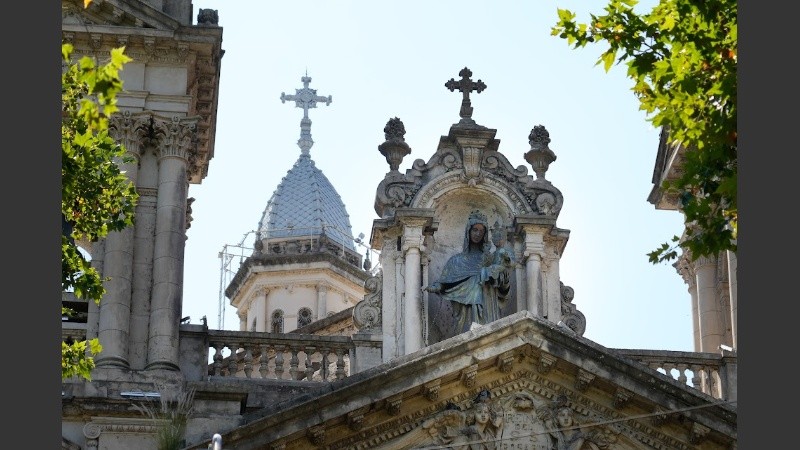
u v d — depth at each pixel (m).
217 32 56.22
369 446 49.72
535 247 56.97
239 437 48.09
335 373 54.59
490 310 55.53
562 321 56.59
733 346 59.62
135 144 54.88
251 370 54.09
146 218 54.34
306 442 49.03
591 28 41.16
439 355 49.81
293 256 82.00
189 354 53.22
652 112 41.12
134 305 53.22
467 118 58.53
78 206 45.03
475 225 56.91
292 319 81.19
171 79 55.91
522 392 51.00
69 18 56.00
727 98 39.47
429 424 50.09
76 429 49.75
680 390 50.53
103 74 38.38
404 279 56.16
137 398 50.12
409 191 57.53
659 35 40.84
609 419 51.03
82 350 46.19
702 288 62.62
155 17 56.00
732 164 40.75
